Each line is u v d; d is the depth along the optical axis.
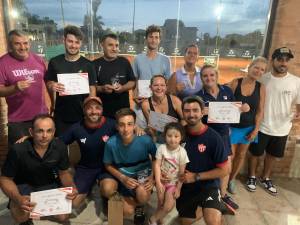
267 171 3.32
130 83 3.06
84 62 2.81
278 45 3.19
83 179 2.67
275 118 3.04
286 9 3.07
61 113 2.85
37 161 2.26
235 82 2.87
